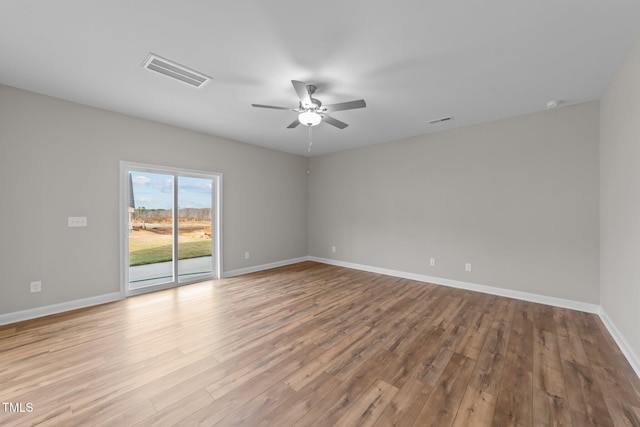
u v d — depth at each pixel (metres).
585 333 2.58
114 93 2.91
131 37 1.98
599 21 1.80
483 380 1.88
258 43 2.06
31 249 2.89
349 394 1.73
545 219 3.40
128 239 3.67
